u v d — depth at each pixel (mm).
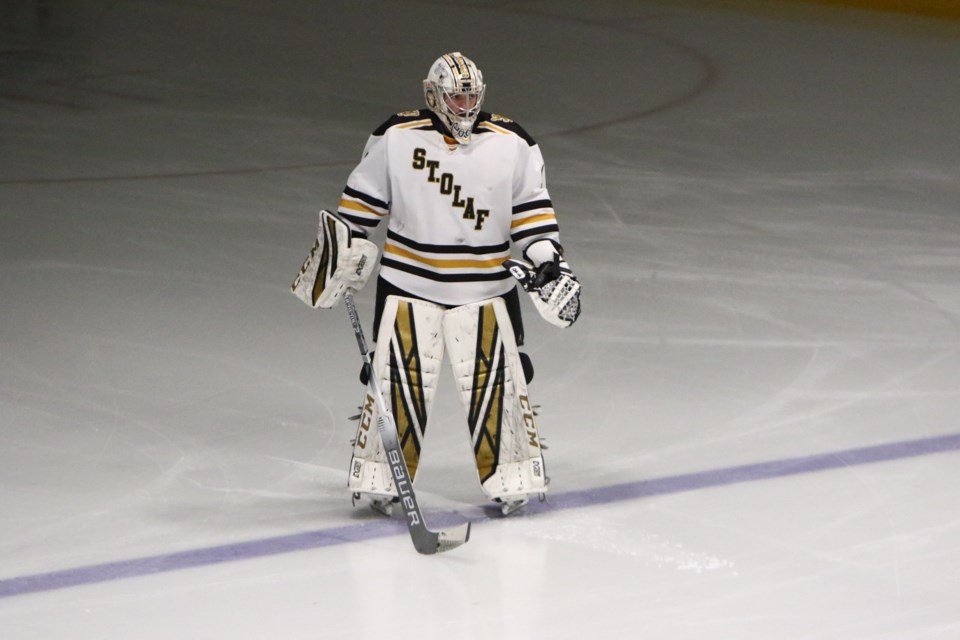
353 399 15891
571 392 16125
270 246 22703
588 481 13422
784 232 23781
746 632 10281
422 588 11047
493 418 12352
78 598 10859
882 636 10242
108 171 27875
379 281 12422
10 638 10180
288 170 28203
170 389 16125
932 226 24297
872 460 13953
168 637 10211
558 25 48500
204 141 30797
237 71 39469
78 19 48094
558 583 11133
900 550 11789
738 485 13289
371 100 35875
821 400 15828
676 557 11641
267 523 12414
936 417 15258
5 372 16594
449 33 46719
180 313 19094
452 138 11883
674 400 15828
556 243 12203
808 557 11648
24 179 27047
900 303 19828
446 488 13352
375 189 12188
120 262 21609
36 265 21359
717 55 42469
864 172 28359
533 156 12148
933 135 31938
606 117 33844
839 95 36438
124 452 14172
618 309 19484
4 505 12758
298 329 18500
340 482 13508
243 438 14633
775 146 30750
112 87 36812
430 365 12297
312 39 45188
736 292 20328
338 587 11070
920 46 43719
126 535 12117
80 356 17250
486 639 10164
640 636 10211
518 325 12492
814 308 19547
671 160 29328
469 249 12109
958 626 10398
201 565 11484
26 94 35594
